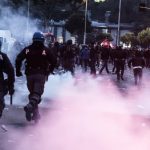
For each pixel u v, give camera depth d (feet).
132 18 558.97
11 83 33.53
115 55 104.12
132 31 545.03
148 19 512.22
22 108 49.67
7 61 33.32
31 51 38.78
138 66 90.02
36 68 38.63
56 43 128.57
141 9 179.42
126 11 564.30
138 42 421.59
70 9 419.54
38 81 38.42
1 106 33.40
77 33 416.87
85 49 129.08
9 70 33.35
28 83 38.83
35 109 38.93
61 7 411.95
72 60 100.07
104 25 535.60
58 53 122.62
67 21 414.21
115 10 574.97
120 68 104.17
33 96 37.93
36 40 38.81
